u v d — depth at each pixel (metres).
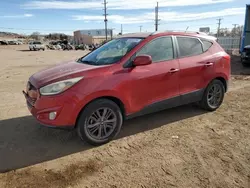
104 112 3.63
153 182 2.78
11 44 78.00
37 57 24.50
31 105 3.62
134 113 3.92
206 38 4.90
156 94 4.08
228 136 3.92
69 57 24.55
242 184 2.72
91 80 3.44
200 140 3.79
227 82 5.14
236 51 22.92
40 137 3.98
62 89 3.32
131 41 4.14
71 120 3.38
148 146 3.63
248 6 15.31
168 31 4.39
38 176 2.93
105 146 3.67
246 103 5.61
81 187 2.72
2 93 6.89
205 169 3.01
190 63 4.44
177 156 3.32
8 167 3.12
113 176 2.91
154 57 4.06
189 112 5.03
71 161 3.26
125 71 3.71
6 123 4.56
